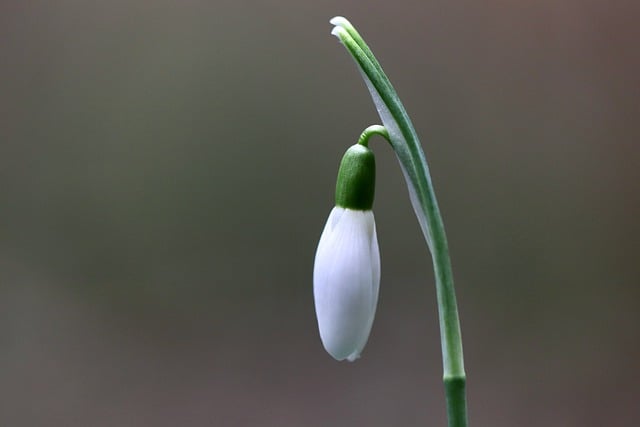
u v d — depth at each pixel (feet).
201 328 1.57
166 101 1.57
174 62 1.56
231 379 1.57
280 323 1.57
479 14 1.55
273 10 1.54
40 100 1.57
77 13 1.56
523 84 1.56
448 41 1.55
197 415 1.56
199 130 1.56
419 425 1.53
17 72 1.57
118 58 1.57
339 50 1.53
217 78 1.56
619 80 1.56
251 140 1.56
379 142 1.53
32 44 1.57
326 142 1.54
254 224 1.57
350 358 0.96
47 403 1.57
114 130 1.57
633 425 1.57
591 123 1.57
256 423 1.56
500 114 1.56
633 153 1.57
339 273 0.94
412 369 1.54
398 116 0.93
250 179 1.56
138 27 1.56
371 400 1.54
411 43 1.54
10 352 1.57
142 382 1.57
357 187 0.95
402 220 1.54
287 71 1.55
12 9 1.56
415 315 1.54
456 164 1.56
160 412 1.57
